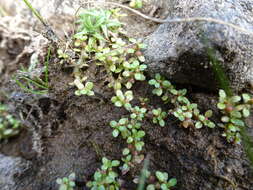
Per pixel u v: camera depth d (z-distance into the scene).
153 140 0.07
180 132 0.07
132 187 0.07
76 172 0.07
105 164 0.07
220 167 0.07
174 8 0.08
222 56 0.06
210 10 0.07
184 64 0.07
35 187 0.07
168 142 0.07
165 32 0.08
